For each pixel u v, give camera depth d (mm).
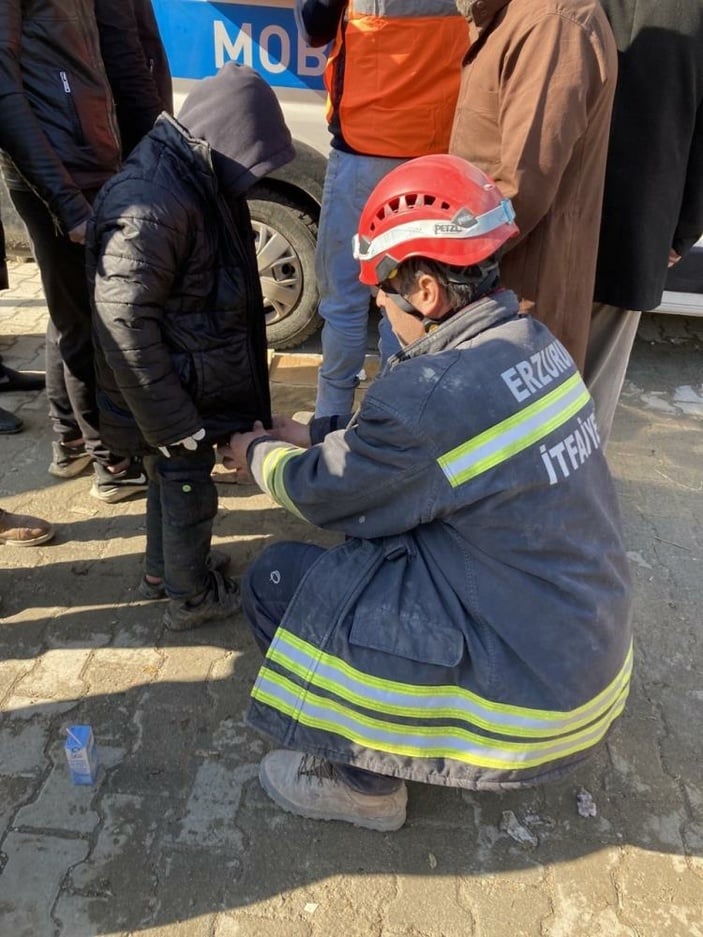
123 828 1965
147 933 1761
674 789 2141
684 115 2385
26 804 2008
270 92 1918
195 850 1926
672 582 2867
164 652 2455
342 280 3076
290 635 1664
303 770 1980
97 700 2289
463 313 1570
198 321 2023
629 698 2400
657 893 1886
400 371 1523
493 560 1551
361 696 1630
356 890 1862
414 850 1956
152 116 2990
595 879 1910
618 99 2383
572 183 2188
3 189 4590
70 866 1878
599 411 2982
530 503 1506
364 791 1905
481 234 1516
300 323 4074
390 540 1653
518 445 1477
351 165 2848
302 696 1665
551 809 2074
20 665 2387
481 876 1904
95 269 1914
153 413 1958
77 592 2662
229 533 2975
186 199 1857
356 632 1601
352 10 2629
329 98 2869
